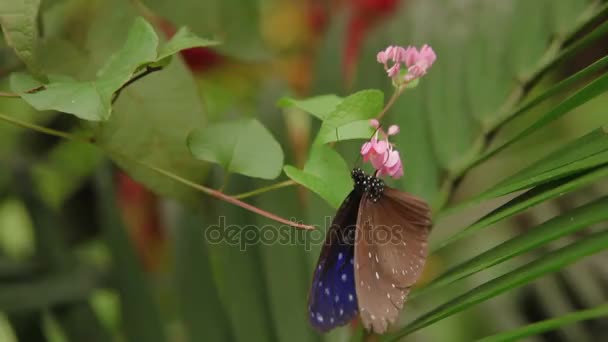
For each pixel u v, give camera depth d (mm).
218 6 692
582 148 590
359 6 821
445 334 778
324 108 615
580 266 767
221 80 858
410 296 608
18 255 781
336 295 597
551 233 575
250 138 616
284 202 721
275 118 731
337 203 600
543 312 768
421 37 732
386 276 587
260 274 719
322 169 605
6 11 582
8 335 821
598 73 807
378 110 602
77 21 660
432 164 711
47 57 641
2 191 786
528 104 638
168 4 684
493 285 582
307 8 893
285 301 716
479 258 593
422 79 722
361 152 596
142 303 749
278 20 887
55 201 838
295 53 889
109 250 754
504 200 794
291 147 728
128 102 639
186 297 738
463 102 712
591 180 573
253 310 718
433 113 716
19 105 809
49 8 655
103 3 663
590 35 642
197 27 693
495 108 705
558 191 580
